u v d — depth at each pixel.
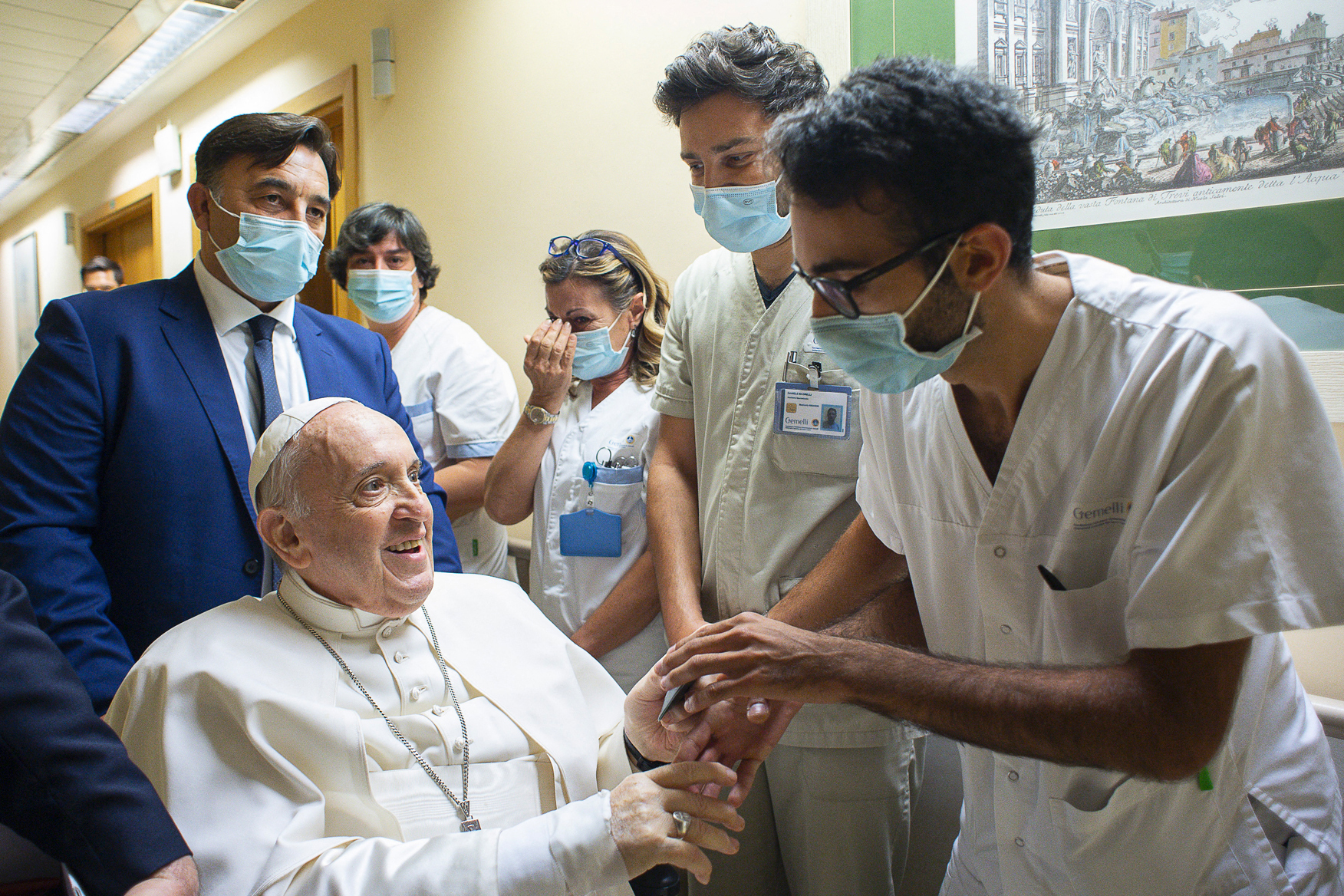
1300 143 1.38
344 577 1.25
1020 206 0.90
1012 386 1.00
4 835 1.00
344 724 1.17
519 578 2.84
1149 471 0.91
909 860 1.82
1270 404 0.84
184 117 4.91
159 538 1.48
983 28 1.68
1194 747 0.86
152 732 1.16
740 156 1.45
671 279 2.38
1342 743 1.34
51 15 3.83
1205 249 1.49
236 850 1.05
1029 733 0.90
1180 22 1.47
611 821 1.08
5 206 7.94
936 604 1.21
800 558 1.53
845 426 1.49
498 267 2.96
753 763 1.25
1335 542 0.83
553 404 1.94
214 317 1.62
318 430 1.23
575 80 2.61
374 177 3.54
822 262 0.92
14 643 0.96
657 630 1.86
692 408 1.75
